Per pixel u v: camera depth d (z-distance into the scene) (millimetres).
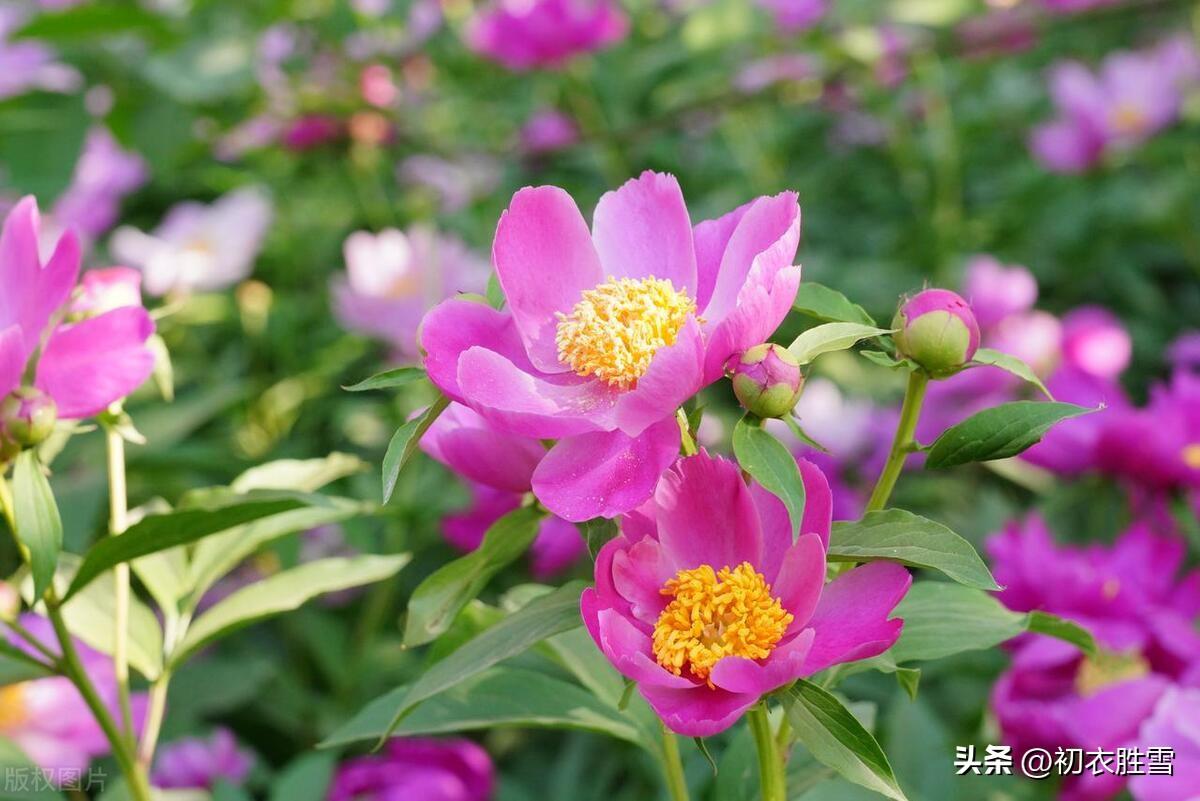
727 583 818
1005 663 1223
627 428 819
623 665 800
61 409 896
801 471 820
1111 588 1144
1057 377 1377
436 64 2441
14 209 907
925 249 2270
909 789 1123
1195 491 1256
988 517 1440
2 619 954
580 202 2258
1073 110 2191
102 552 928
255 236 1942
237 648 1688
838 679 883
